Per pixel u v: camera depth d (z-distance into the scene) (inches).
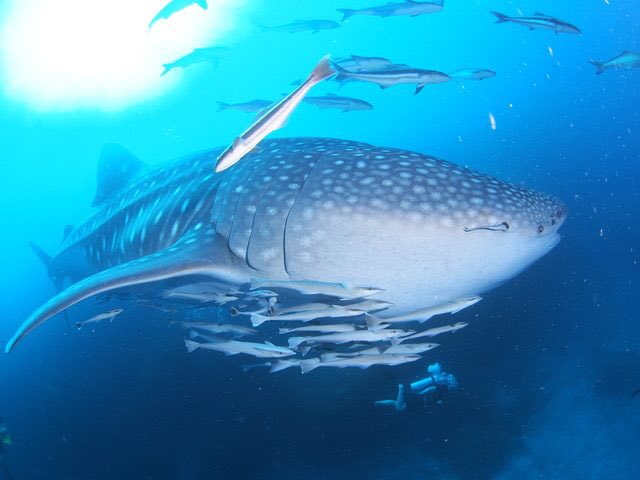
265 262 160.9
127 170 331.9
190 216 201.0
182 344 491.5
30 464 498.3
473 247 145.6
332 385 433.7
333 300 161.0
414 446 412.8
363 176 158.1
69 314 666.2
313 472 410.6
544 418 412.2
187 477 431.5
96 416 502.0
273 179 169.3
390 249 148.2
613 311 483.8
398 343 161.3
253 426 435.8
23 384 639.8
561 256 574.2
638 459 358.0
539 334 472.4
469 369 449.1
